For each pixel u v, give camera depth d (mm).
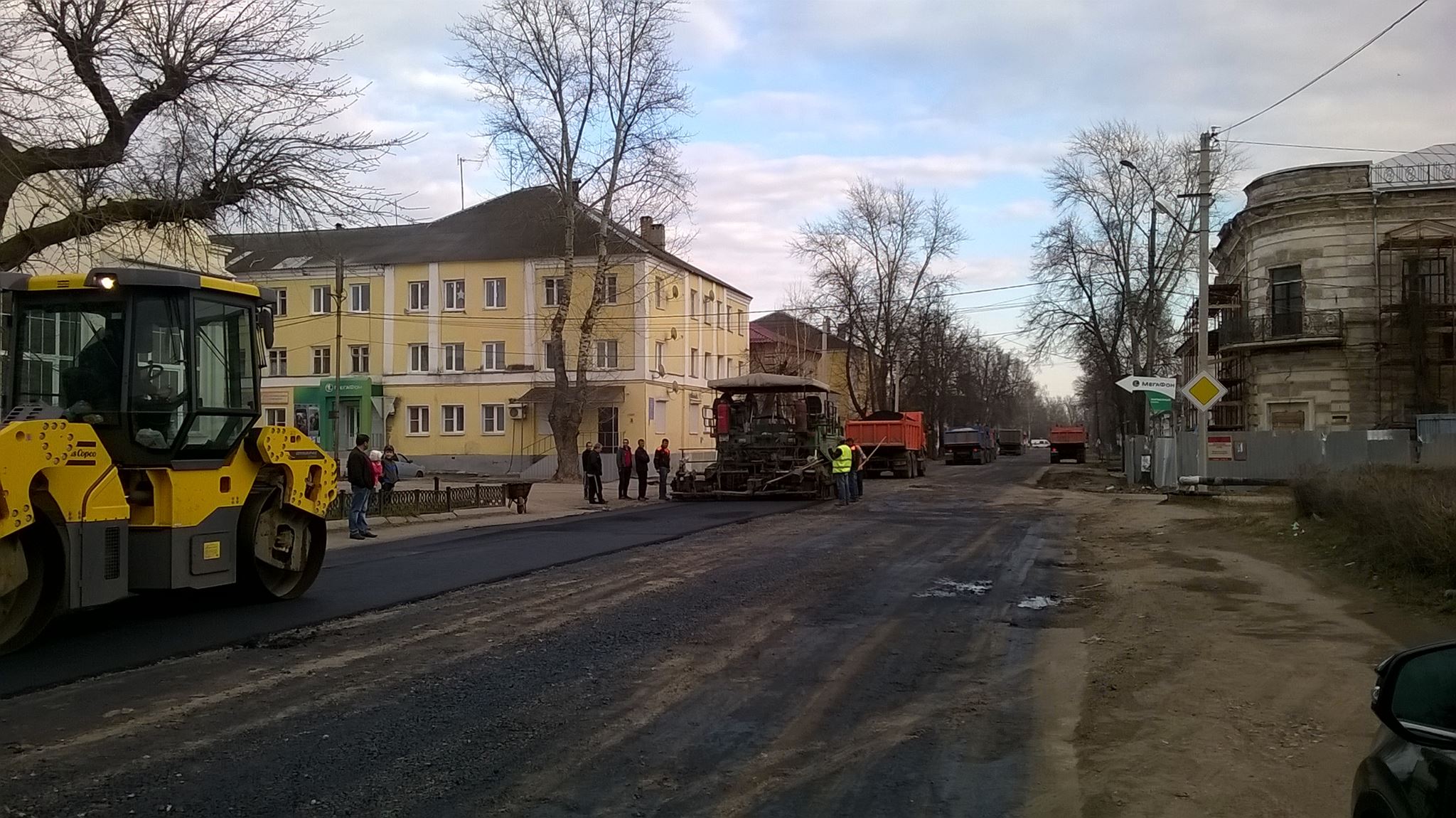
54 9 15375
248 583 10516
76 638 8844
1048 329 45656
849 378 60000
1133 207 43344
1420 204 36250
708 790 5133
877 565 13992
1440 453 26703
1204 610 10172
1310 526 15289
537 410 49219
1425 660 2875
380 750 5770
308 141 17750
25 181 15531
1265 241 39188
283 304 52875
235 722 6324
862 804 4934
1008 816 4781
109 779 5250
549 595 11367
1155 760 5566
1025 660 8141
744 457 29734
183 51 16547
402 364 51375
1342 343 36938
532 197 45000
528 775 5355
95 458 8867
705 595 11406
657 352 50094
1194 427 42625
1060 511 23984
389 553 15805
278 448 10719
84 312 9719
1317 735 5945
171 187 17062
